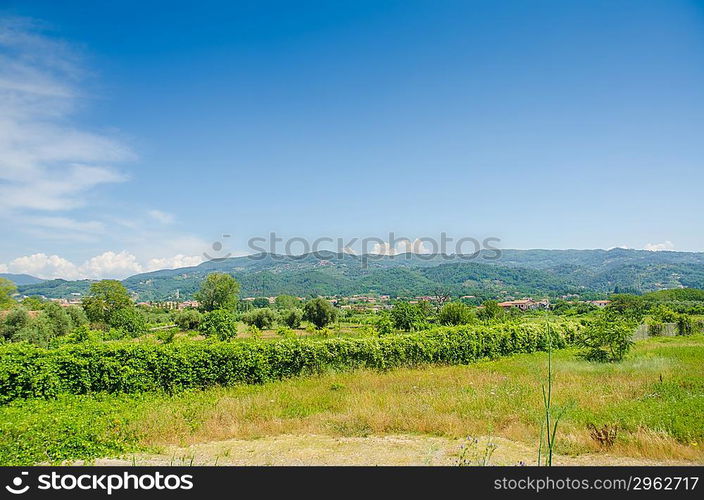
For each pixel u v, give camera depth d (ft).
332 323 191.42
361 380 59.36
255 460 29.07
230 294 279.08
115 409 42.34
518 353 89.81
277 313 207.10
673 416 33.53
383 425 35.94
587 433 31.58
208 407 43.39
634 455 28.09
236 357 59.98
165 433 34.91
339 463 28.22
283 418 39.65
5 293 220.84
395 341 74.43
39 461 28.04
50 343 88.17
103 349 55.47
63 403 46.44
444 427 34.96
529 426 33.99
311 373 64.80
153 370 56.08
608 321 77.77
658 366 62.39
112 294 238.48
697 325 134.41
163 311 289.33
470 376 58.90
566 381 51.98
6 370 50.29
